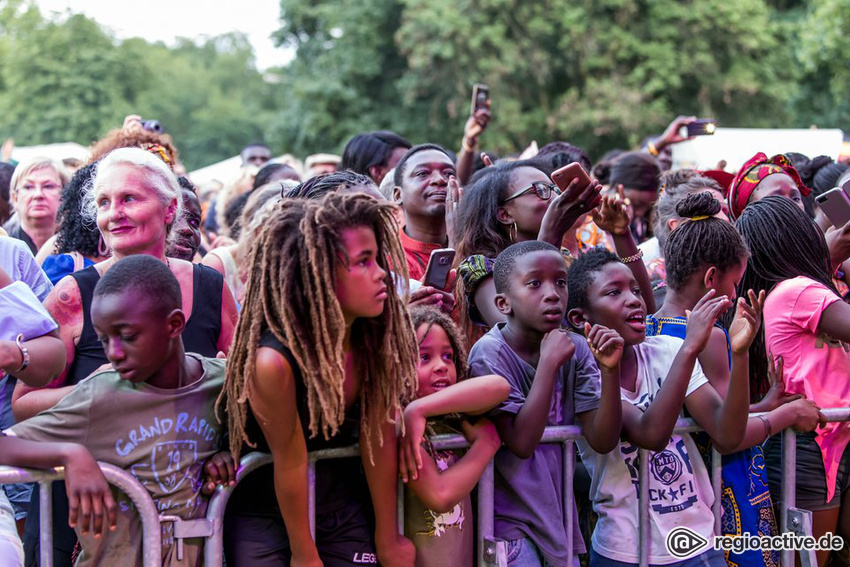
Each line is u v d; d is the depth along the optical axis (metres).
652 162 5.67
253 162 8.98
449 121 24.09
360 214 2.19
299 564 2.31
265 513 2.42
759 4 22.86
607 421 2.62
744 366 2.74
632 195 5.62
